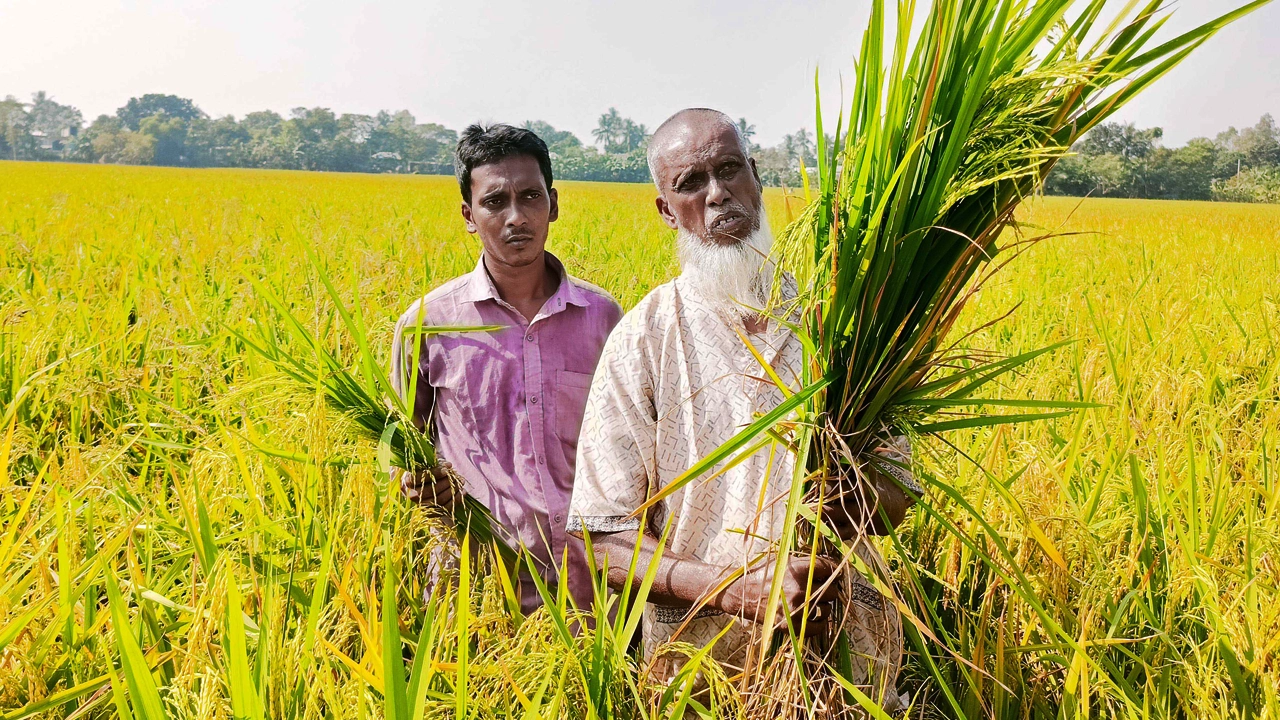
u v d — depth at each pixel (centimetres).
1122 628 261
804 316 189
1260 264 1240
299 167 15250
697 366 223
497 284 318
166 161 15850
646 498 233
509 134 307
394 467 272
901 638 221
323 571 210
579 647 202
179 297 648
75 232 1305
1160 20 165
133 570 227
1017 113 172
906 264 182
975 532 293
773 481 214
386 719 169
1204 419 383
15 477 345
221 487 273
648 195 4103
